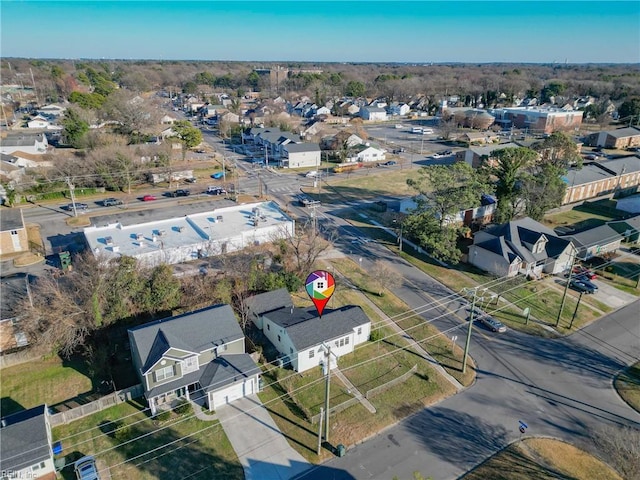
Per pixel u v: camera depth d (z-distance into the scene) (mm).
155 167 83500
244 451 28484
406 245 58812
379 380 34938
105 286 37719
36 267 50250
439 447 29016
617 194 81250
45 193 73000
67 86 182250
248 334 39938
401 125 149625
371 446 29031
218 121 140375
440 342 39594
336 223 65562
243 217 60031
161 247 50312
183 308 40500
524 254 50531
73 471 26906
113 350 36562
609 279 50750
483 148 93000
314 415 31188
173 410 31406
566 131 136500
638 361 37594
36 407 29281
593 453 28703
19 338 37500
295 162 96750
